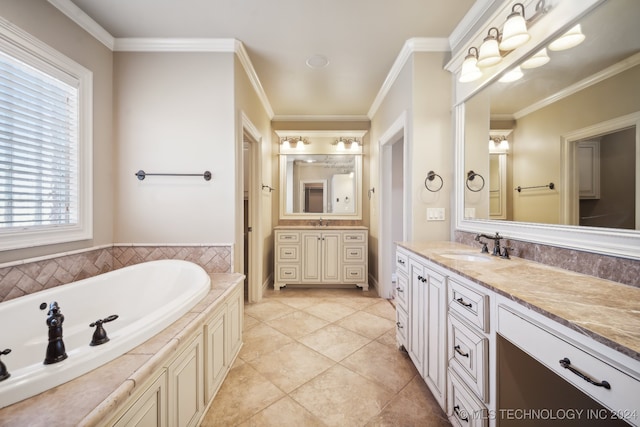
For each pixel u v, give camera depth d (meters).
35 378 0.75
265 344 2.12
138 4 1.77
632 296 0.84
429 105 2.14
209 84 2.19
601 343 0.60
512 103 1.55
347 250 3.57
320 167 4.04
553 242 1.26
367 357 1.94
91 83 1.95
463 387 1.15
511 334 0.88
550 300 0.81
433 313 1.44
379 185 3.22
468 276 1.11
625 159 0.98
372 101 3.40
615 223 1.01
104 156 2.09
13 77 1.49
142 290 1.92
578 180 1.16
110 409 0.72
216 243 2.21
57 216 1.75
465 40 1.95
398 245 2.03
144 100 2.18
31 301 1.39
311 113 3.83
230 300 1.76
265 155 3.43
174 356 1.08
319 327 2.43
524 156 1.46
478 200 1.84
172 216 2.20
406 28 2.01
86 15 1.87
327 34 2.08
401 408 1.45
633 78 0.95
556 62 1.26
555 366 0.72
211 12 1.85
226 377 1.70
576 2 1.14
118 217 2.18
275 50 2.30
